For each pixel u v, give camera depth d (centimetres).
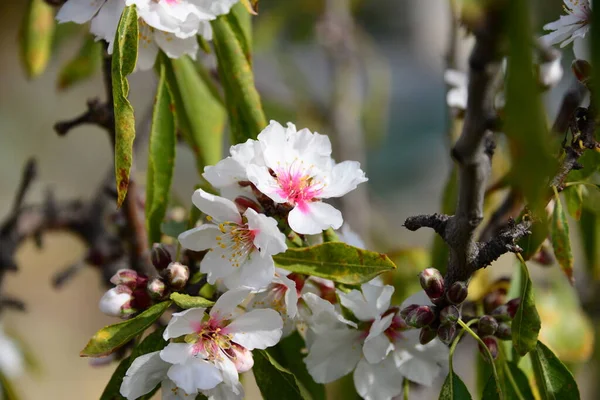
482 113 74
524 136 70
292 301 78
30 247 247
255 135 84
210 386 76
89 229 102
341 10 132
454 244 78
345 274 78
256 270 78
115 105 77
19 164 254
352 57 128
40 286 238
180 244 80
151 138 83
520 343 78
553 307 90
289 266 78
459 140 75
